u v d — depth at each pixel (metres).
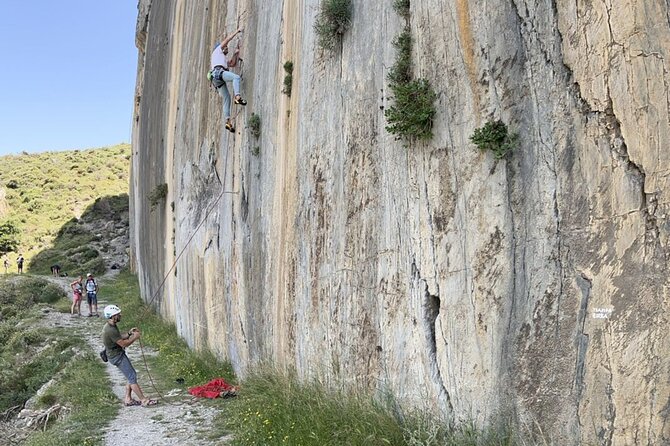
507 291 4.66
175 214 18.17
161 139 21.39
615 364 3.80
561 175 4.30
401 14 5.99
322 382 6.83
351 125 6.88
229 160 12.32
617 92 3.87
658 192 3.63
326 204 7.42
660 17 3.62
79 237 45.81
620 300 3.81
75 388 11.37
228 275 12.00
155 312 21.58
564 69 4.30
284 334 8.63
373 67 6.50
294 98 8.65
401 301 5.83
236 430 7.14
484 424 4.70
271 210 9.52
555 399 4.20
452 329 5.13
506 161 4.74
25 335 19.39
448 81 5.29
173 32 20.38
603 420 3.86
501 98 4.78
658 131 3.64
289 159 8.74
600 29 3.99
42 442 7.79
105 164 58.53
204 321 13.80
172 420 8.24
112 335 9.25
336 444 5.54
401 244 5.87
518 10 4.66
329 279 7.22
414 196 5.67
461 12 5.16
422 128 5.47
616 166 3.89
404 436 5.14
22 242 45.44
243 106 11.41
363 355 6.39
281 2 9.55
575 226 4.18
